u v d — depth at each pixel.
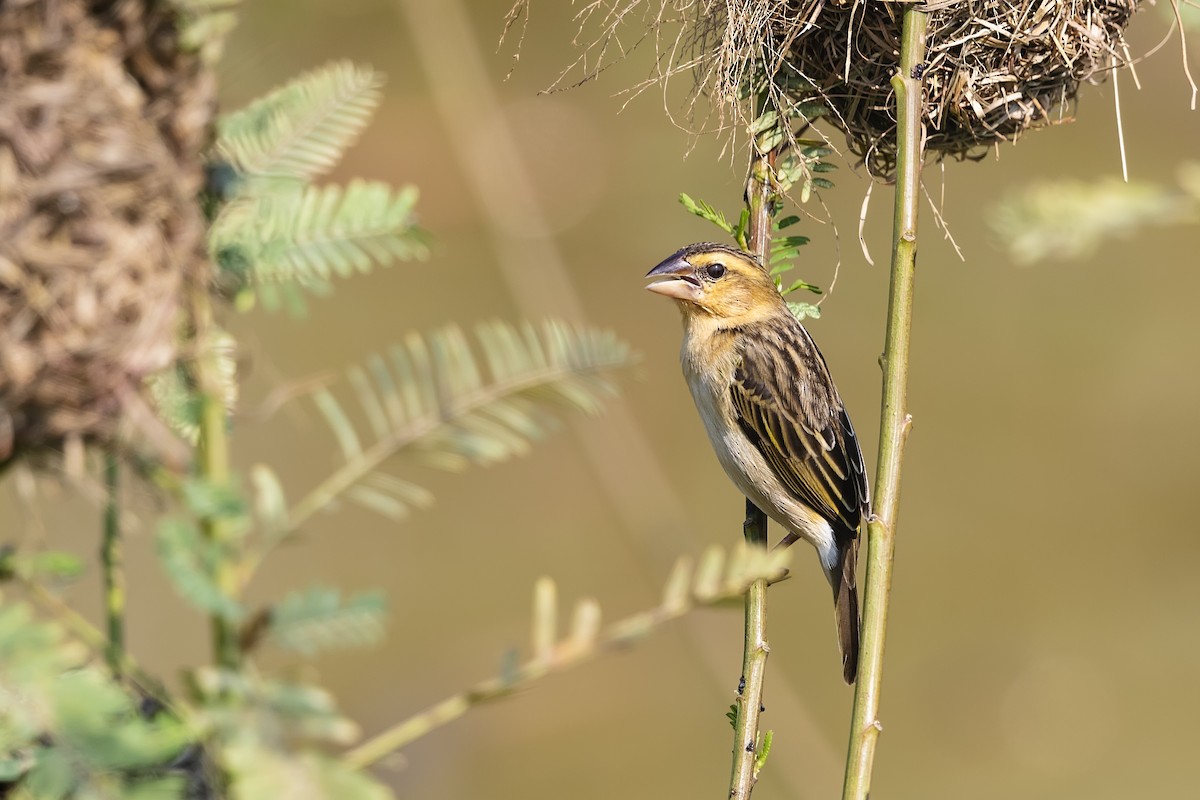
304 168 4.06
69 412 3.87
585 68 7.99
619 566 21.69
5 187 3.82
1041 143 24.23
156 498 3.94
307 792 3.47
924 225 23.83
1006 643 20.72
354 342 21.36
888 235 23.44
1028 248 7.44
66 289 3.85
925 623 21.08
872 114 7.84
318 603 3.64
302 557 20.61
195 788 3.76
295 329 21.69
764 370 9.82
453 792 18.17
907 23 6.29
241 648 3.62
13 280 3.81
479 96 17.64
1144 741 18.86
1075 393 24.14
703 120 7.88
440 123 20.80
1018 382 23.88
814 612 21.23
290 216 3.97
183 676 3.53
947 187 24.41
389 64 19.41
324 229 3.96
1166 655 20.23
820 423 9.86
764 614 6.42
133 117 3.95
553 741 19.09
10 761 3.76
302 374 20.75
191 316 4.04
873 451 22.98
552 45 20.42
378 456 3.94
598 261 21.94
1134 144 23.88
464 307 21.95
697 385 10.14
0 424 3.83
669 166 21.16
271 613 3.63
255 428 18.12
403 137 20.84
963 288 24.41
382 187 4.00
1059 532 22.50
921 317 24.42
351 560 21.09
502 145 17.53
